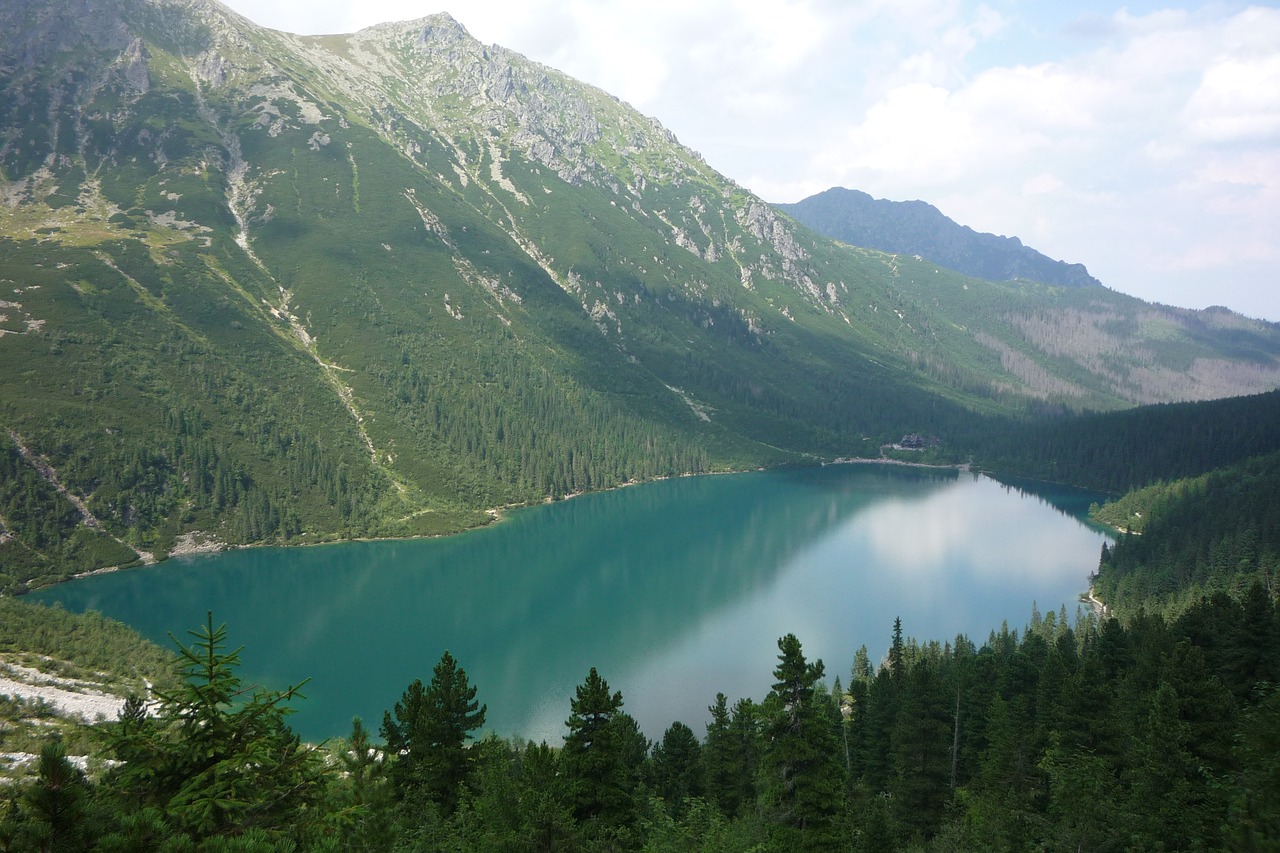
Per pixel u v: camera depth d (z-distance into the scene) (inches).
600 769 2187.5
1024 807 2431.1
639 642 6550.2
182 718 886.4
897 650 4756.4
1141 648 3865.7
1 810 917.2
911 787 3122.5
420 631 6742.1
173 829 767.1
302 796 914.1
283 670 5812.0
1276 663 3417.8
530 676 5772.6
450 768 2201.0
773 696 2068.2
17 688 3646.7
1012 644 5423.2
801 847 1983.3
